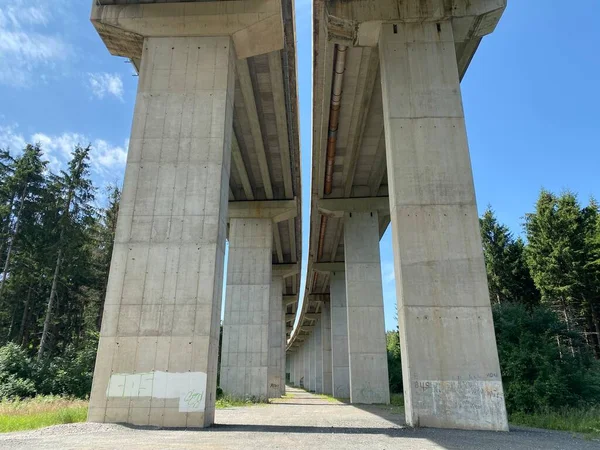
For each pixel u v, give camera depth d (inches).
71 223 1274.6
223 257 529.0
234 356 1105.4
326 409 824.3
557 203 1365.7
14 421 413.1
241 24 582.6
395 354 1952.5
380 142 968.9
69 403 686.5
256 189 1231.5
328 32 601.9
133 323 476.4
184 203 513.3
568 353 625.0
